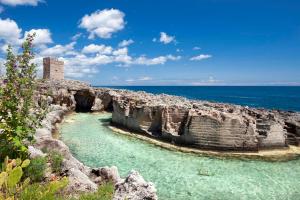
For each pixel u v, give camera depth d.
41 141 21.16
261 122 38.59
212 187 24.48
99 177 18.14
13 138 13.69
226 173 28.17
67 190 14.46
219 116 36.78
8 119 14.20
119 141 39.62
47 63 88.25
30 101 15.16
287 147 37.31
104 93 69.94
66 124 51.00
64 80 88.12
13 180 5.45
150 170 28.14
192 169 29.00
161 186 24.12
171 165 29.97
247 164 31.23
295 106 121.38
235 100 157.50
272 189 24.56
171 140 39.19
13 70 14.73
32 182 14.15
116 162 30.16
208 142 36.28
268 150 36.53
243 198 22.55
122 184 12.84
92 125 51.12
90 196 13.35
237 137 35.66
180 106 42.12
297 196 23.19
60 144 21.22
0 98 14.17
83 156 31.72
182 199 21.69
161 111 42.50
